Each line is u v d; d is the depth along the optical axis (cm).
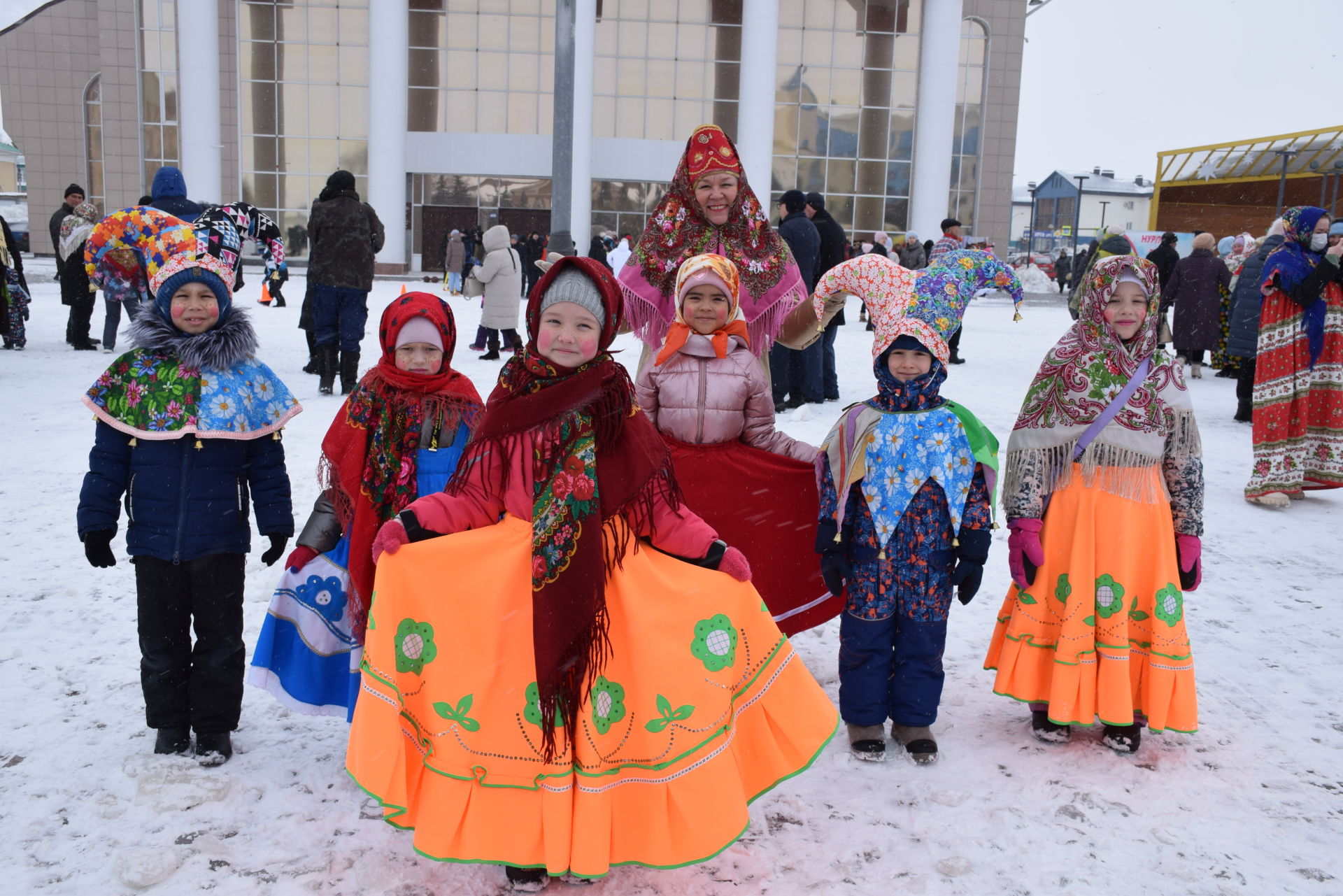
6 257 1130
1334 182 4216
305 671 316
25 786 295
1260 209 4831
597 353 259
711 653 245
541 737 238
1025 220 9919
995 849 276
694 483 357
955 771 321
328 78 3378
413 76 3334
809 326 379
